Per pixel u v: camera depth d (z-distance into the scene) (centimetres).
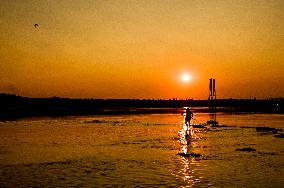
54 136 4197
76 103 18375
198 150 3041
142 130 5047
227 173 2086
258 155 2752
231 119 8138
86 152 2920
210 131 4906
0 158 2623
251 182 1870
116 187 1766
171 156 2711
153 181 1892
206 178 1961
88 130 5025
